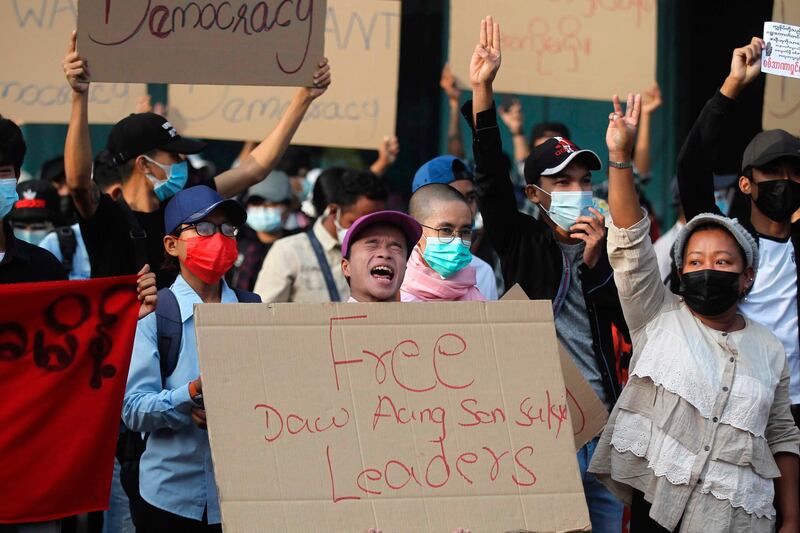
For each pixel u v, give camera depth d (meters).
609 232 11.39
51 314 10.20
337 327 9.59
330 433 9.33
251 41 12.03
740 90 13.09
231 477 9.02
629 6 19.03
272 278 16.95
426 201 12.20
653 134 26.02
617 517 12.70
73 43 12.15
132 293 10.38
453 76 18.42
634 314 11.39
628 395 11.05
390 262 10.96
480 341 9.84
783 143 13.24
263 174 13.82
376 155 25.44
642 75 19.11
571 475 9.63
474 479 9.46
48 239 16.20
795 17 17.61
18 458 10.10
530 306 10.01
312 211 21.80
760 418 10.77
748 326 11.23
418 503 9.29
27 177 24.72
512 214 13.01
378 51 18.16
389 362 9.62
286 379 9.38
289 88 18.12
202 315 9.36
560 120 25.69
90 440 10.26
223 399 9.21
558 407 9.80
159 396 10.84
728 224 10.94
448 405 9.62
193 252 11.46
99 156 15.83
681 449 10.68
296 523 9.02
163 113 19.27
